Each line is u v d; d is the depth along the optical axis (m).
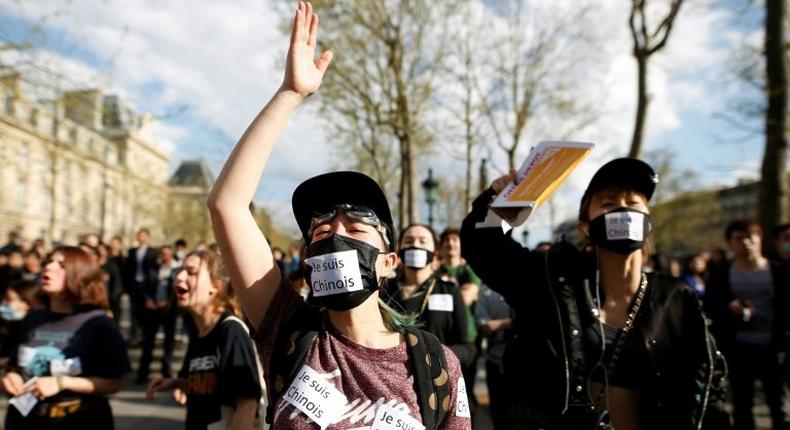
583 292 2.17
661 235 43.28
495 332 4.78
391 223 1.68
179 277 2.78
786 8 8.26
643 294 2.19
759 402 6.89
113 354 3.03
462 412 1.51
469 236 2.28
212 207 1.61
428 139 17.03
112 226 41.78
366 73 15.62
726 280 4.95
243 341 2.61
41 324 3.01
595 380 2.13
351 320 1.54
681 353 2.15
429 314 3.73
